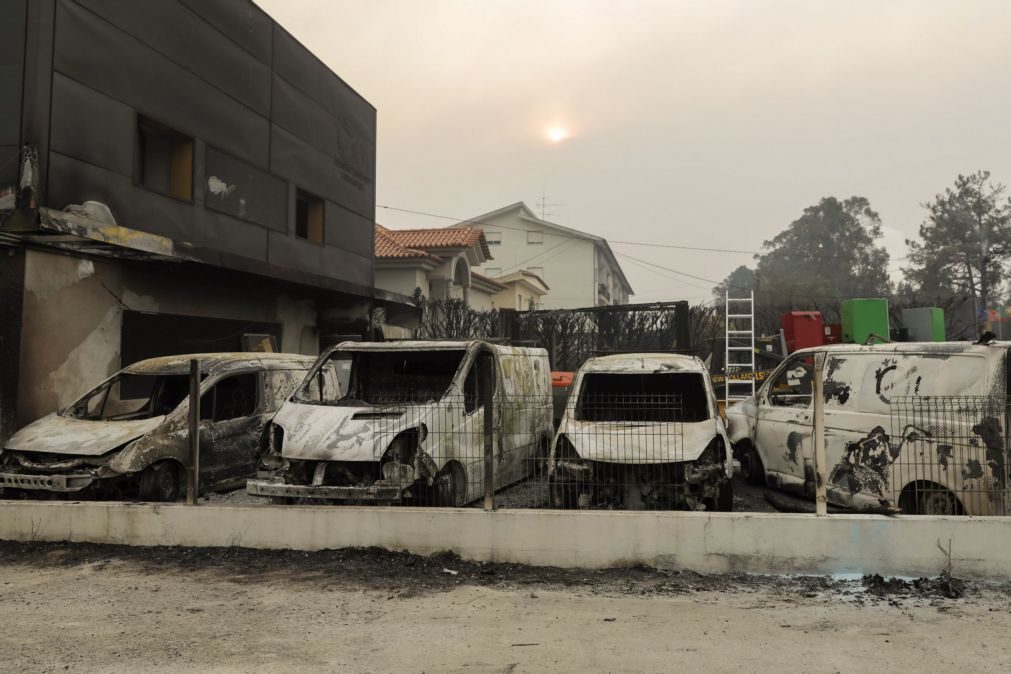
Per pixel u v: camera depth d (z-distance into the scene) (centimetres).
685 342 1592
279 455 702
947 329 2128
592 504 683
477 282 3512
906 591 528
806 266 7706
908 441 621
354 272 1873
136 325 1157
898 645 423
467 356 809
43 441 765
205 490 823
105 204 1034
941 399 604
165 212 1165
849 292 6894
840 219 7819
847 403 700
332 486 669
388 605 505
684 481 668
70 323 1020
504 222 5747
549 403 919
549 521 599
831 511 741
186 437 798
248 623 470
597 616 480
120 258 1088
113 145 1054
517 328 1791
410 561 606
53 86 945
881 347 687
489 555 607
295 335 1675
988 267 5300
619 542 589
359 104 1914
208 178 1284
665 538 584
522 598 520
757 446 881
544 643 431
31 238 913
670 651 417
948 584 526
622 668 393
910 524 558
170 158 1230
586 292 5606
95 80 1020
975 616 474
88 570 595
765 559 571
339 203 1795
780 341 1437
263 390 926
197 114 1251
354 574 575
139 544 662
